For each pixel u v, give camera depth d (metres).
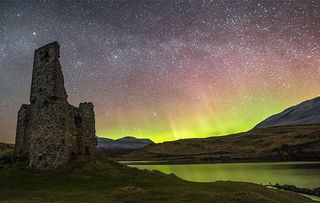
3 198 21.59
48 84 34.41
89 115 40.50
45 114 33.78
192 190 23.39
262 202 20.47
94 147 40.25
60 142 32.81
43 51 36.06
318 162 115.06
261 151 160.75
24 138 37.66
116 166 34.28
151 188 24.72
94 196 21.75
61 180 28.41
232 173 76.00
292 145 156.50
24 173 30.98
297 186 48.97
